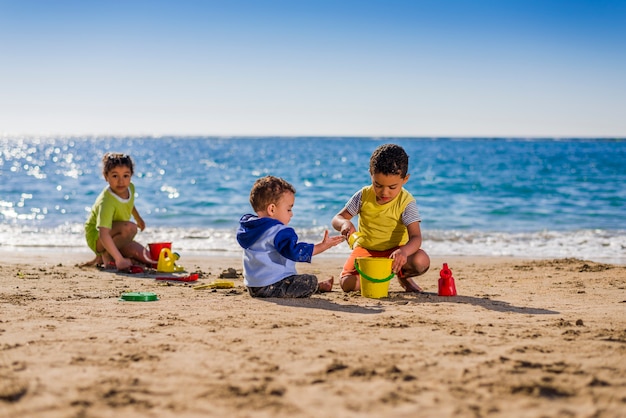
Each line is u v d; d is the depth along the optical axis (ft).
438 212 53.72
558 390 8.03
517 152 220.43
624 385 8.25
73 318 12.68
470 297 16.51
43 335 11.06
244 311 13.70
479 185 79.00
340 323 12.32
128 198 23.24
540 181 85.61
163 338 10.88
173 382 8.34
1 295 15.84
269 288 15.79
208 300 15.43
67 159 167.12
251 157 180.55
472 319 13.01
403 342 10.69
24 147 300.40
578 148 277.44
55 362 9.27
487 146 324.39
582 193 70.03
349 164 135.03
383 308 14.39
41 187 75.31
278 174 102.06
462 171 108.58
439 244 36.06
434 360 9.49
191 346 10.31
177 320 12.51
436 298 16.20
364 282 16.22
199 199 62.90
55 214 50.80
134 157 179.73
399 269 16.63
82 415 7.11
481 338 11.03
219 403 7.54
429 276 22.03
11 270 21.53
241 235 16.15
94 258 26.05
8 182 82.94
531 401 7.65
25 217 48.67
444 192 71.05
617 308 14.78
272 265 15.85
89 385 8.15
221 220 47.91
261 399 7.68
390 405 7.50
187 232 41.14
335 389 8.08
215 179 89.66
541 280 20.61
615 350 10.12
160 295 16.38
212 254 31.04
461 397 7.80
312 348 10.23
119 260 22.17
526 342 10.70
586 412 7.27
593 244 36.01
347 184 83.61
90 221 23.44
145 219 48.29
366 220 17.97
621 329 11.87
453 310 14.20
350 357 9.66
